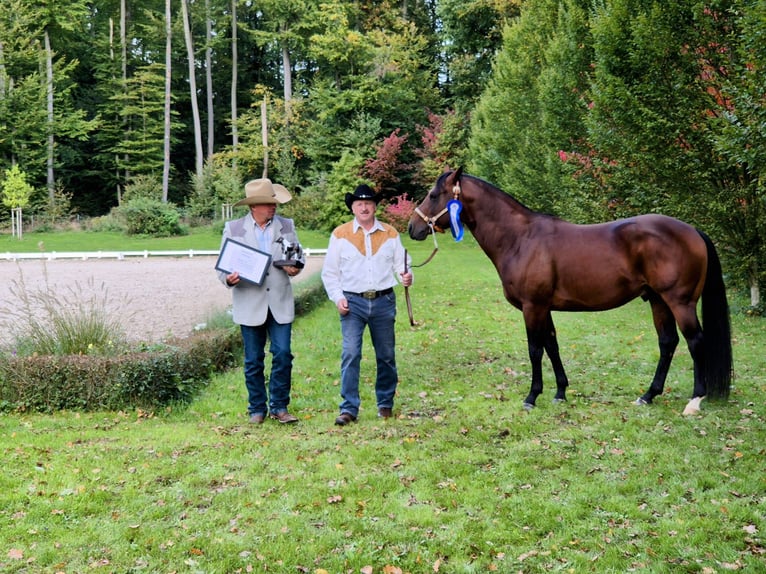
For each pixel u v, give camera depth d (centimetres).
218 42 3744
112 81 3475
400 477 369
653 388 504
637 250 458
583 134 1255
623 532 300
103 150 3622
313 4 3519
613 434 433
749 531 296
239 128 3775
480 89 3322
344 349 483
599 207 1055
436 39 3875
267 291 482
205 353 629
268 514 326
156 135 3712
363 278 476
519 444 419
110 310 1024
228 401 558
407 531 306
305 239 2703
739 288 986
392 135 3112
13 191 2655
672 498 333
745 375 586
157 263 1989
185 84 4159
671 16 854
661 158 901
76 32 3700
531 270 482
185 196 3653
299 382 615
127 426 493
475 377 614
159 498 346
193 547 293
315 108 3472
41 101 3097
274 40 3566
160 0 3941
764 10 646
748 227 877
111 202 3766
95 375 540
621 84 906
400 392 568
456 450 411
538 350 496
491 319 924
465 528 308
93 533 305
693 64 865
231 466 392
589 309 480
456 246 2344
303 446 427
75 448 427
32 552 288
